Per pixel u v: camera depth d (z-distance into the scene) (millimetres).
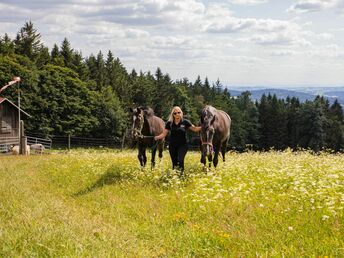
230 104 113688
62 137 71125
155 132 14172
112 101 84375
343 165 12539
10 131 49000
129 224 7906
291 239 6238
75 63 96438
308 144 98500
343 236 6105
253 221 7383
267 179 10516
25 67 70500
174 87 118188
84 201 10289
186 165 14148
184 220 7887
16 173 15695
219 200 8812
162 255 6070
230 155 19922
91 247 5898
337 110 120125
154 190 10773
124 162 16062
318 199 8078
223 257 5812
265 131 105812
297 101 133875
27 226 6625
